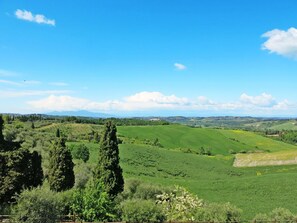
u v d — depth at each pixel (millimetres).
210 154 122625
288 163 93562
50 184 38875
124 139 127312
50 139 90188
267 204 47844
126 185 44188
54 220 22406
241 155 110562
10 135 77125
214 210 27797
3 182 30266
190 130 152750
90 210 25906
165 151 108812
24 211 21547
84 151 81438
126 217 26484
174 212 28000
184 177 80250
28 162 32531
